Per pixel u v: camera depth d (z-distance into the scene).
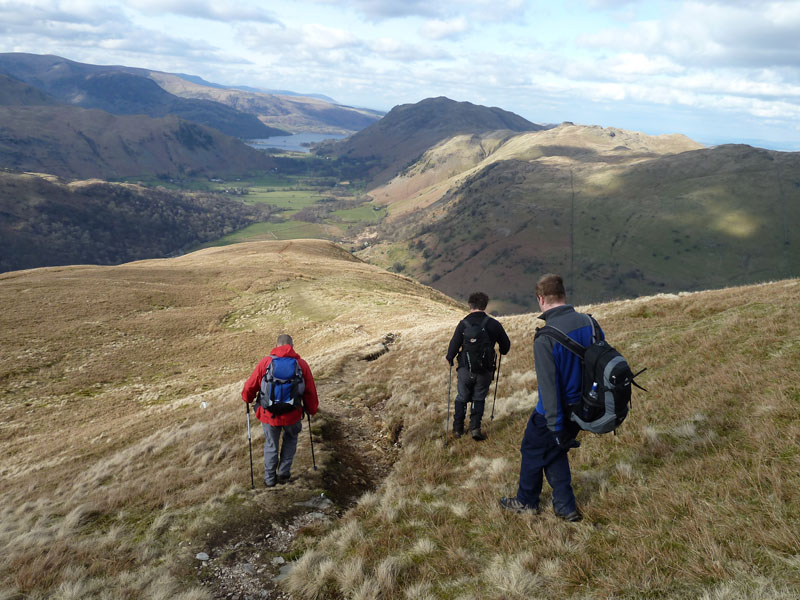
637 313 14.20
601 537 4.23
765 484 4.05
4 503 10.75
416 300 55.09
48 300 46.97
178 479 8.28
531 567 4.10
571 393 4.21
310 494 6.89
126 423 19.95
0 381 31.45
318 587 4.61
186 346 40.75
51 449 18.66
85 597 4.73
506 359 13.32
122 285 54.38
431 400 11.30
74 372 34.00
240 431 11.19
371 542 5.21
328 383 15.31
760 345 7.64
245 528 6.00
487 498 5.56
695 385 6.94
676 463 5.02
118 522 6.70
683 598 3.19
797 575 3.03
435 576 4.39
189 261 84.88
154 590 4.77
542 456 4.73
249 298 54.66
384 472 8.41
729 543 3.51
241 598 4.72
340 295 53.41
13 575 5.25
